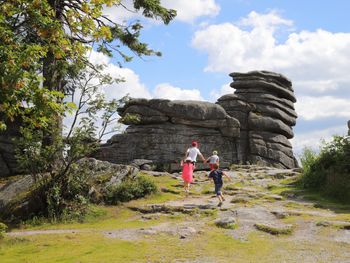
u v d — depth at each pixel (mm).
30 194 16719
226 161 30781
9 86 9539
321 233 12086
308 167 21078
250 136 32125
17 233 13414
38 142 16734
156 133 30141
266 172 25688
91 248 10711
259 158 31562
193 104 30578
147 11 23406
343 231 12195
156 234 12117
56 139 16859
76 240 11648
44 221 15547
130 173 19188
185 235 11875
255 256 9922
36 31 12430
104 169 19156
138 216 15695
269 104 33562
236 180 22891
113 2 13492
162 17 23438
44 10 11391
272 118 33031
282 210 14945
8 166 25125
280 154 32031
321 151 20891
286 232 12195
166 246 10805
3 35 10172
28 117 11453
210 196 19000
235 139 31469
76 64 17359
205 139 30641
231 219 13305
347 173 18953
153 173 24453
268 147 32000
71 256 9992
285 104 34875
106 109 17125
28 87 9945
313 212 14938
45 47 11664
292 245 10945
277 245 10977
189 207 15938
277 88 34312
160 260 9539
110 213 16281
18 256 10289
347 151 19625
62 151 16984
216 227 13008
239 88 34312
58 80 19922
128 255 9961
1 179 23453
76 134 16859
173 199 18234
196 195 19297
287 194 18500
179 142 30156
